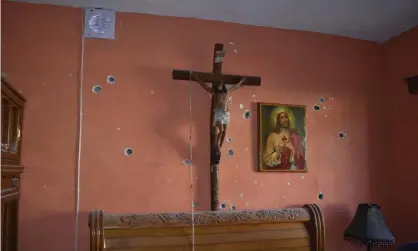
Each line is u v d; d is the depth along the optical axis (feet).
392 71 9.05
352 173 8.70
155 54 7.66
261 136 8.00
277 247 6.80
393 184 8.86
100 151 7.15
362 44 9.23
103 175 7.11
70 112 7.10
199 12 7.68
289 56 8.54
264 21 8.17
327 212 8.39
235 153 7.88
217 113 7.05
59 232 6.79
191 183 7.54
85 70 7.27
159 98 7.58
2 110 5.51
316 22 8.23
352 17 7.96
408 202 8.42
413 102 8.41
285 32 8.59
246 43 8.27
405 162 8.55
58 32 7.22
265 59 8.35
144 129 7.43
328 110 8.70
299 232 7.05
